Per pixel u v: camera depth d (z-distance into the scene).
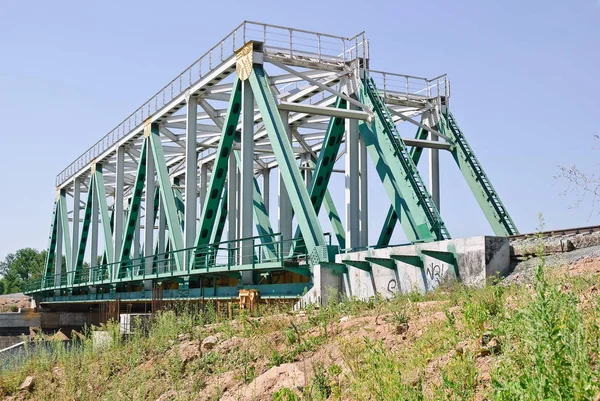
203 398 11.05
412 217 25.08
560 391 5.34
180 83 34.09
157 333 16.73
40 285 62.66
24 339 18.94
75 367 15.51
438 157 33.56
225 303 26.70
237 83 27.66
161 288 34.62
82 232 52.97
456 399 6.48
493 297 10.66
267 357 12.07
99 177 50.31
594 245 15.73
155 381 13.02
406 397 6.66
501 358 6.86
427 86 33.38
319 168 29.72
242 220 26.17
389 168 26.25
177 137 40.03
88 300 47.66
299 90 32.50
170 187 35.12
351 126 29.55
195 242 29.23
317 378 8.94
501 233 28.53
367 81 28.52
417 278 18.64
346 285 21.38
